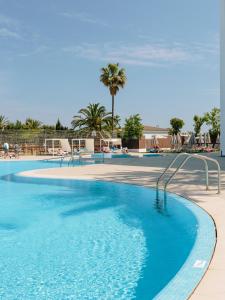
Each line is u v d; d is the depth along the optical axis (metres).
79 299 4.03
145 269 4.92
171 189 10.25
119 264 5.17
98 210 9.20
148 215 8.40
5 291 4.30
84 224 7.75
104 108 56.22
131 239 6.50
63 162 24.80
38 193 11.84
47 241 6.49
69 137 40.72
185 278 3.72
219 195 8.98
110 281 4.53
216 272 3.87
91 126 55.62
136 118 52.31
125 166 18.58
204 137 39.00
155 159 24.00
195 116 51.19
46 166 22.70
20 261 5.39
